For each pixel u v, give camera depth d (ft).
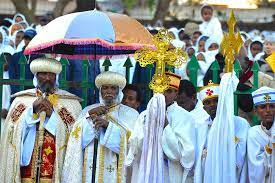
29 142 50.16
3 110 60.44
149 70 54.39
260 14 121.60
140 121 48.62
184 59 48.67
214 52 72.69
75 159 49.65
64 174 49.85
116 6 121.29
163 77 48.52
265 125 48.06
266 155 47.73
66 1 111.45
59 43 49.39
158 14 116.16
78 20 49.98
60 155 50.16
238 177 48.26
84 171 49.78
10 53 64.90
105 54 53.52
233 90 48.44
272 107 47.80
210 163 47.80
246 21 120.88
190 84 51.06
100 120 49.70
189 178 48.26
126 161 48.44
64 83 53.52
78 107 51.44
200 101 50.62
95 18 50.06
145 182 47.75
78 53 53.42
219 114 48.01
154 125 48.08
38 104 50.29
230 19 49.21
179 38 80.84
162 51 48.57
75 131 49.90
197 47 77.41
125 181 49.60
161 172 47.85
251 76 53.47
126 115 50.55
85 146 49.88
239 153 48.08
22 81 53.78
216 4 119.44
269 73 65.10
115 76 50.11
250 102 53.01
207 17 87.40
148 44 49.90
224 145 47.80
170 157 47.91
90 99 54.03
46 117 50.31
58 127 50.21
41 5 128.16
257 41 72.64
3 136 51.13
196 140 48.44
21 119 50.37
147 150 48.01
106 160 49.85
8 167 50.29
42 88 50.72
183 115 48.37
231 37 49.01
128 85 52.47
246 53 64.23
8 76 59.67
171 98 49.08
